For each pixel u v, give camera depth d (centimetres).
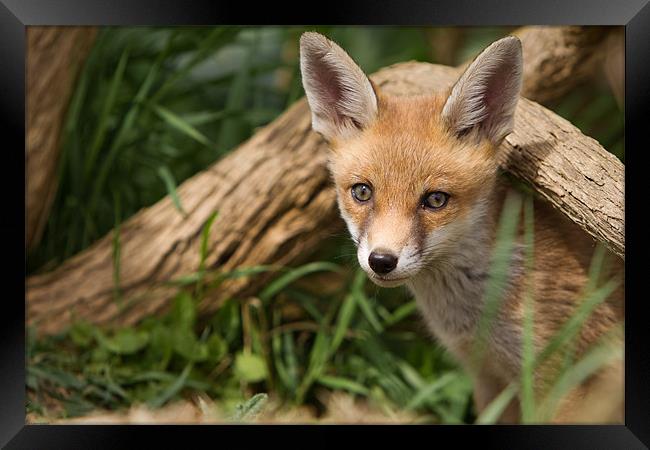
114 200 634
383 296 618
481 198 450
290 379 552
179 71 630
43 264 619
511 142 461
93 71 646
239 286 572
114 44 666
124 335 538
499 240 462
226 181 569
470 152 446
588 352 461
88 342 538
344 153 460
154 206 594
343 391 562
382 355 577
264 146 569
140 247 577
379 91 475
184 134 690
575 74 591
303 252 575
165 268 569
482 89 441
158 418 479
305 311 614
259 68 682
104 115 599
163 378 514
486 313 460
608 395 446
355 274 602
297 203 557
